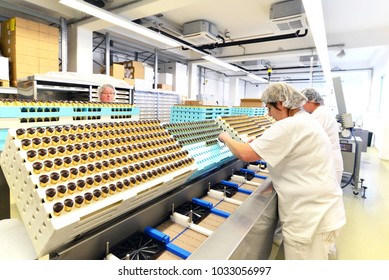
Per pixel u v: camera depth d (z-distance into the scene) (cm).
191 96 773
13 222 90
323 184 119
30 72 340
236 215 101
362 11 426
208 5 434
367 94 860
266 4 422
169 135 119
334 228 119
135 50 634
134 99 413
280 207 133
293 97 127
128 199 78
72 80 298
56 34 368
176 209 115
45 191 63
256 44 654
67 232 63
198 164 125
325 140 123
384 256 206
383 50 625
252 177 174
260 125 213
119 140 95
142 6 363
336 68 880
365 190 369
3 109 100
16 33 325
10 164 71
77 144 81
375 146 758
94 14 326
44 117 114
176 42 482
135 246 87
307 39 589
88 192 70
